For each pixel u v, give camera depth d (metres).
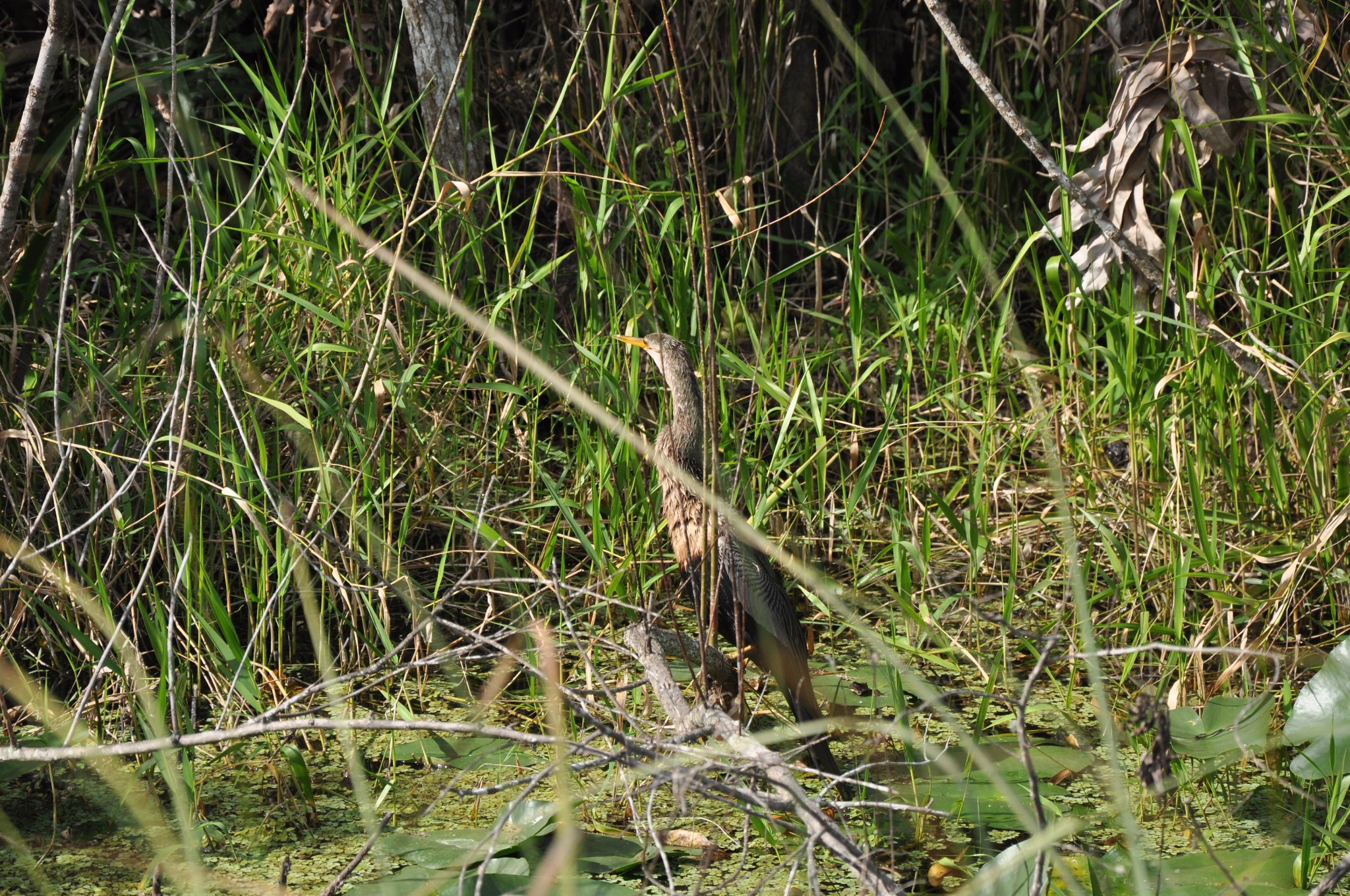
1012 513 10.00
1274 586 8.17
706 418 5.50
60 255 8.15
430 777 7.46
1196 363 8.48
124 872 6.52
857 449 9.66
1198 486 8.43
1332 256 9.20
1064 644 8.54
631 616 8.62
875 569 8.82
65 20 7.03
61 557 7.75
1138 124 8.51
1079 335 9.80
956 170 12.17
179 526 8.20
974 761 7.44
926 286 11.56
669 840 6.74
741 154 11.28
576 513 9.39
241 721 7.72
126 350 8.54
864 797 7.10
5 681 7.11
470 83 9.09
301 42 11.99
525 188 12.12
